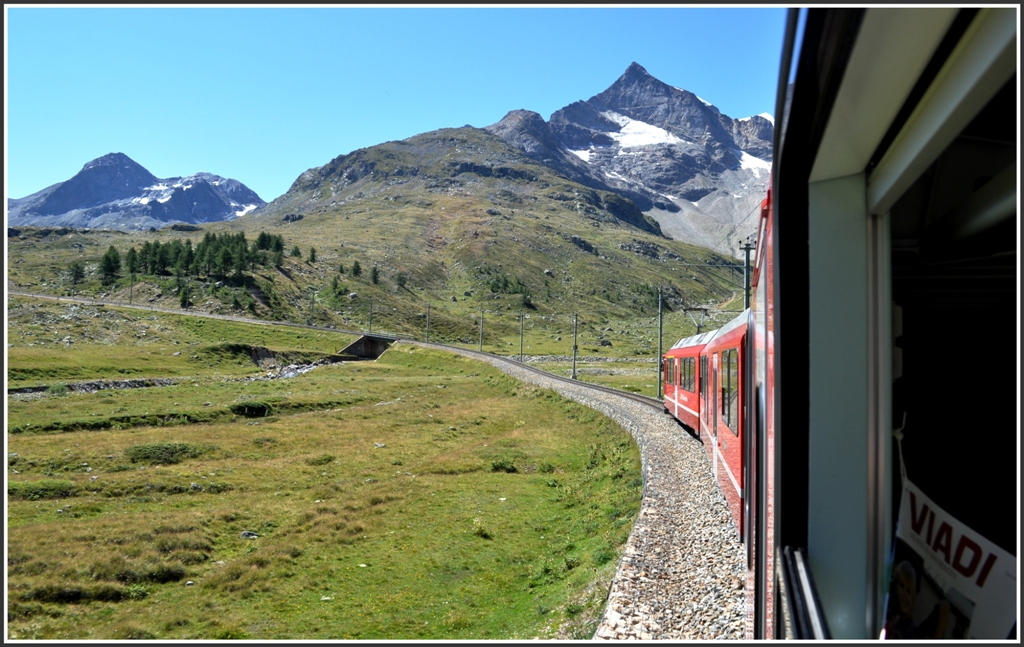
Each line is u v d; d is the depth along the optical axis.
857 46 2.46
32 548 21.84
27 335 115.31
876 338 3.78
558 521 25.03
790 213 3.91
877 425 3.78
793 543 4.03
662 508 18.52
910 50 2.40
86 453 38.44
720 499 17.95
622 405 46.91
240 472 35.97
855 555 3.85
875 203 3.60
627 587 12.59
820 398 3.90
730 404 16.22
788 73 3.01
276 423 53.88
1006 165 3.50
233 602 18.33
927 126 2.68
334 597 18.50
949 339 4.81
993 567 3.71
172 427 50.94
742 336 13.13
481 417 55.19
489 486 31.34
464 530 24.47
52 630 16.16
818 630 3.29
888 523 3.82
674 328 174.12
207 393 70.56
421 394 74.19
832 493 3.90
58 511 27.78
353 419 56.31
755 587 6.05
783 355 3.98
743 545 13.04
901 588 4.67
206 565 21.81
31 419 48.78
